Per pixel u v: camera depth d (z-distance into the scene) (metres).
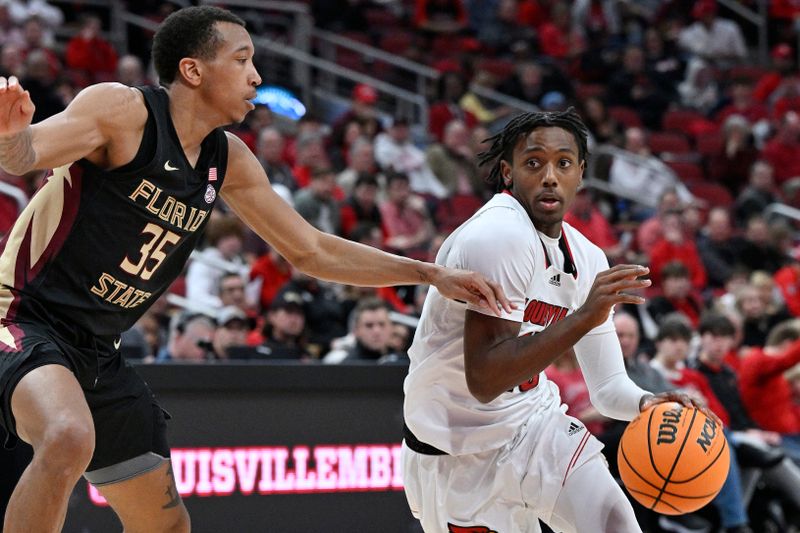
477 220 4.39
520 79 17.88
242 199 4.59
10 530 3.74
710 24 21.73
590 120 16.59
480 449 4.39
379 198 12.98
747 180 17.08
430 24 19.97
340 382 6.87
